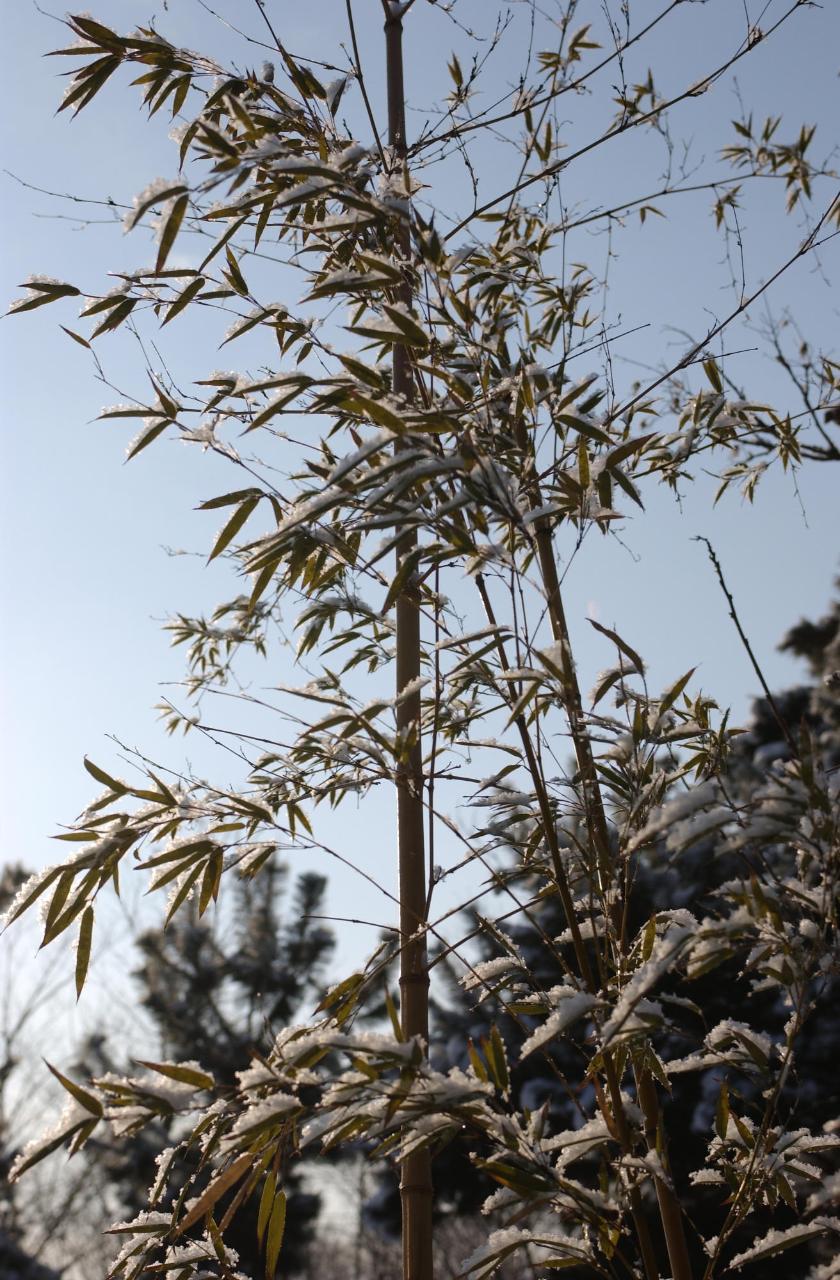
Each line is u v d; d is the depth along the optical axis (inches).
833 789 62.4
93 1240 341.4
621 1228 64.6
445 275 70.4
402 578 69.5
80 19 77.0
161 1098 62.9
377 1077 60.8
